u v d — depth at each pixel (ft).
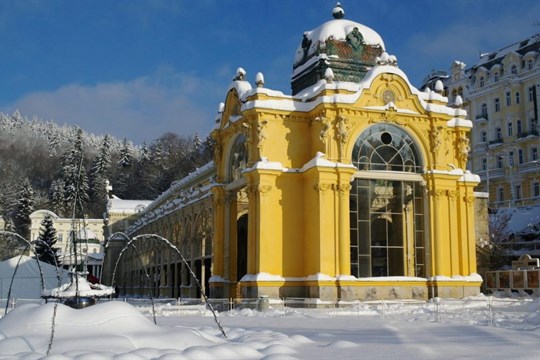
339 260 129.70
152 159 615.16
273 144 136.15
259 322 86.33
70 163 600.80
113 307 51.49
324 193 130.62
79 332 48.39
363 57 157.07
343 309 114.11
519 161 295.48
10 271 167.53
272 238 132.57
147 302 172.45
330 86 135.74
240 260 173.68
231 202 154.30
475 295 140.46
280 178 135.23
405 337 58.65
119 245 371.15
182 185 256.73
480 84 321.32
